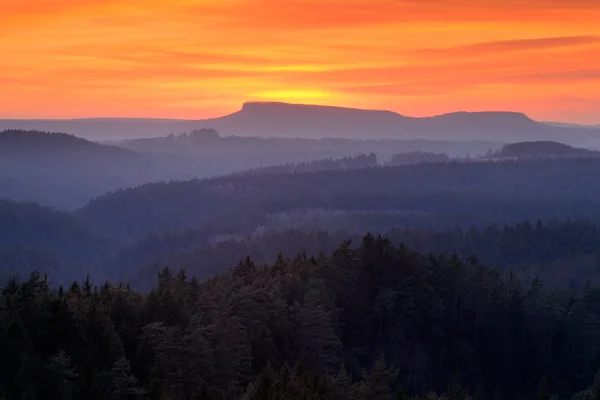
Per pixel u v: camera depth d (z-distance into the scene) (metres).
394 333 157.00
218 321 126.25
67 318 109.62
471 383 155.38
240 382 124.00
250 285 150.00
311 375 105.44
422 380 152.50
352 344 155.12
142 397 102.00
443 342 159.75
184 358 114.25
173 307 132.38
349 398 108.25
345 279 159.50
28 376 95.56
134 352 120.00
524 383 160.38
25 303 111.19
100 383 99.44
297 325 142.12
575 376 161.38
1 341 101.38
